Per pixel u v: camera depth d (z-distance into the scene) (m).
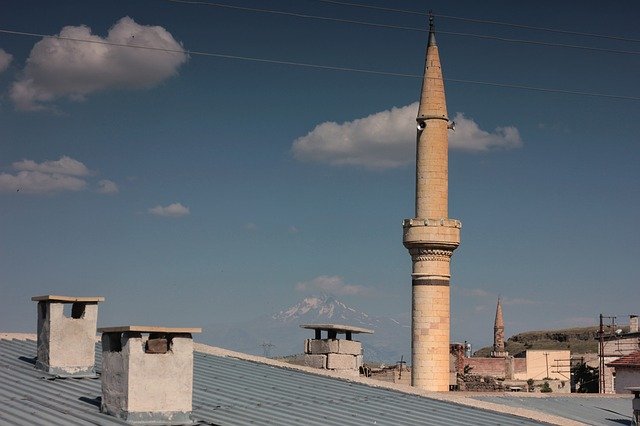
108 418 23.91
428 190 61.44
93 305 29.81
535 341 192.88
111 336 24.56
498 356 114.12
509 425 29.41
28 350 33.84
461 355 84.06
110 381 24.41
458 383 67.19
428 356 60.19
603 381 87.00
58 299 29.38
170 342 24.39
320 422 26.66
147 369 23.83
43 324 29.81
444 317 60.66
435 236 60.47
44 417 23.64
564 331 190.75
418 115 62.28
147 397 23.78
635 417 40.56
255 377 33.16
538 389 95.00
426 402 32.00
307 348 38.50
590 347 174.00
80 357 29.48
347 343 38.28
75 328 29.53
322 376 35.00
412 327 61.12
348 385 33.69
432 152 61.66
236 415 26.55
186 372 24.31
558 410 43.59
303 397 30.28
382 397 31.97
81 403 25.66
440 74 62.62
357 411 28.98
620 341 99.06
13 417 23.31
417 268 61.12
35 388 27.44
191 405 24.48
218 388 30.39
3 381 28.25
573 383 104.50
